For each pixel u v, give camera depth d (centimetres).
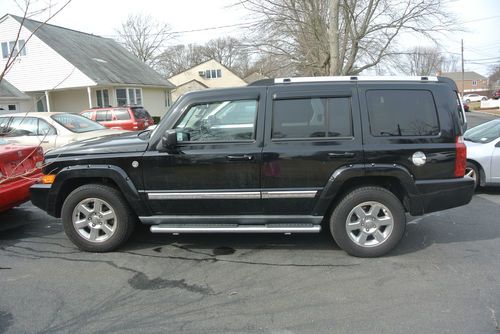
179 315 322
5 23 2452
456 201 422
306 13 1916
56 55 2414
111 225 455
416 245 461
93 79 2386
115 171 431
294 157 412
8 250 472
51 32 2628
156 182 430
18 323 315
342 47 2002
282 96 417
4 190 513
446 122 417
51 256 451
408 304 331
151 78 3070
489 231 505
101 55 2861
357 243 425
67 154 446
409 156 412
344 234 425
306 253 446
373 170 410
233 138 423
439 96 418
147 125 1644
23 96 2342
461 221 546
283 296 350
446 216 570
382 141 412
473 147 705
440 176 418
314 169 413
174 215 440
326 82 421
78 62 2461
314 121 416
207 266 417
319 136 415
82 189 445
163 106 3281
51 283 384
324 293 354
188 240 493
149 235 513
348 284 369
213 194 424
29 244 491
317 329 299
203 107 428
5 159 525
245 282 379
